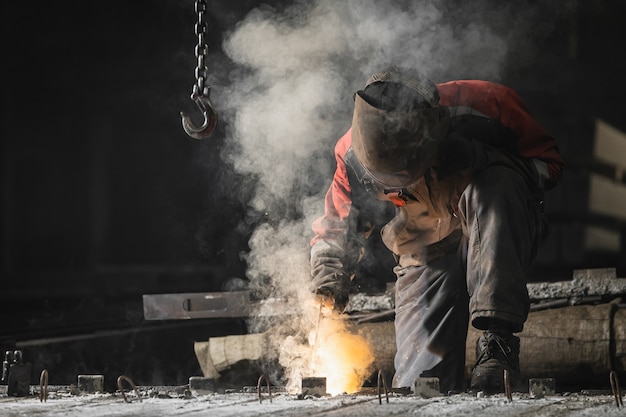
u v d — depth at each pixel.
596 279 9.09
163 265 28.44
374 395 7.03
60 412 5.82
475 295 7.36
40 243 29.53
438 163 7.64
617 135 21.20
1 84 28.91
